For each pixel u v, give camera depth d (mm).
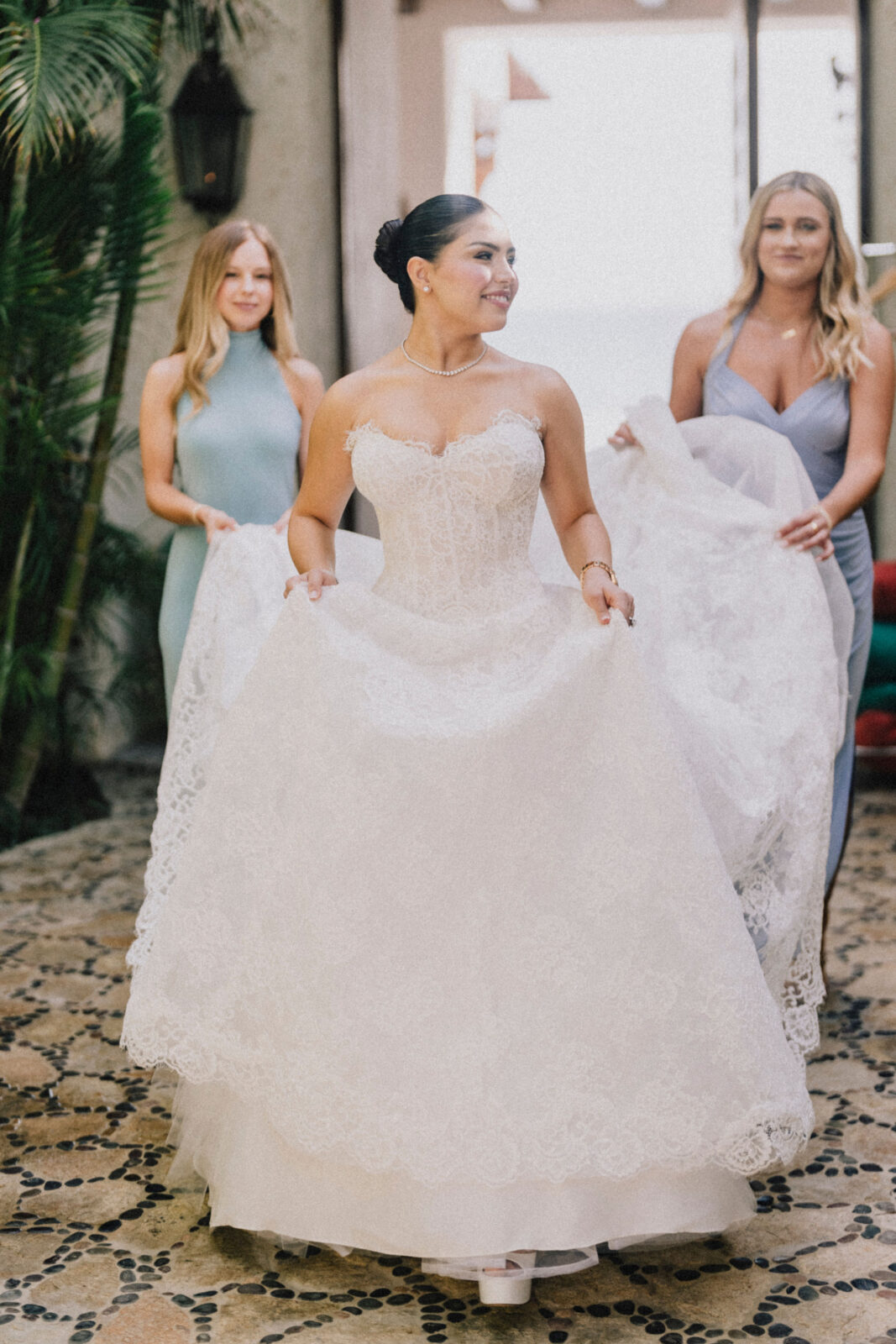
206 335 3861
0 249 4777
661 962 2256
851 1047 3342
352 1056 2240
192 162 6418
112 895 4645
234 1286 2371
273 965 2326
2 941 4188
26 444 5016
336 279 7246
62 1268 2432
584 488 2656
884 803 5734
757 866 2846
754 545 3158
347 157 7188
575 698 2326
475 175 10508
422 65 9117
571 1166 2203
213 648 3256
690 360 3627
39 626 5570
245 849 2453
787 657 3037
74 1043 3438
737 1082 2227
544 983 2260
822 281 3432
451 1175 2201
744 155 6902
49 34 4578
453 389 2529
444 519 2492
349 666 2385
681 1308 2291
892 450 6562
